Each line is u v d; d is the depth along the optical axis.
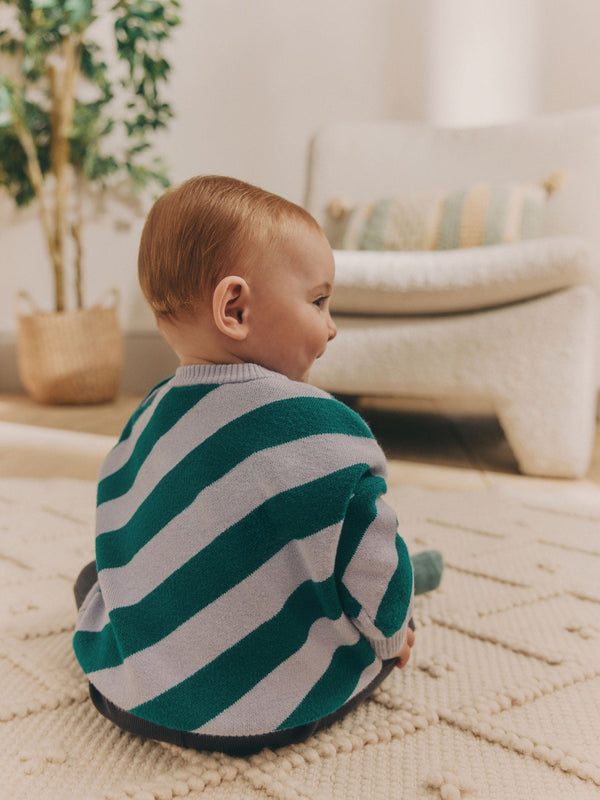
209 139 2.32
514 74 2.11
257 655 0.48
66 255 2.45
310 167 1.96
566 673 0.61
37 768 0.49
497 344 1.27
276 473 0.46
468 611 0.74
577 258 1.18
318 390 0.49
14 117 2.07
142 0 1.98
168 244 0.49
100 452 1.55
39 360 2.14
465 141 1.85
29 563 0.88
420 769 0.49
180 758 0.51
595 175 1.70
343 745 0.51
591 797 0.46
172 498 0.49
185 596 0.48
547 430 1.27
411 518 1.07
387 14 2.15
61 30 2.13
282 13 2.21
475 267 1.22
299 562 0.47
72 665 0.64
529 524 1.04
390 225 1.68
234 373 0.48
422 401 2.22
